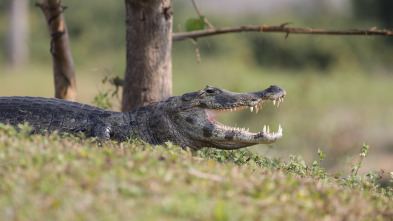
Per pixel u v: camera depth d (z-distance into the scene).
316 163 18.81
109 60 80.12
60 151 13.12
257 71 78.81
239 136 18.45
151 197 10.91
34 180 11.14
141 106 21.08
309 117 49.03
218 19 82.00
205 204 10.77
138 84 22.03
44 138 14.96
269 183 12.45
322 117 49.47
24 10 96.31
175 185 11.49
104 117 19.59
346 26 82.12
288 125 45.97
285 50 83.12
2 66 97.12
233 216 10.37
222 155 18.28
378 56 84.19
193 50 75.25
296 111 50.44
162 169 11.91
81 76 68.38
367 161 36.44
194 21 24.33
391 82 77.50
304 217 11.12
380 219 12.41
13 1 94.75
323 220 11.30
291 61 83.75
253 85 66.81
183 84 64.75
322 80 72.31
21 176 11.40
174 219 10.16
